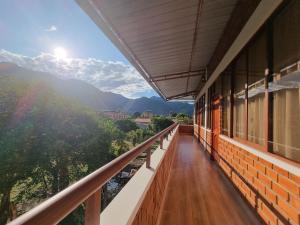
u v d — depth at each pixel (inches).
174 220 110.0
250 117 126.1
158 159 116.6
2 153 650.2
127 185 73.4
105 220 50.2
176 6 118.9
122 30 136.5
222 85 207.0
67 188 27.3
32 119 737.0
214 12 140.5
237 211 119.8
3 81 747.4
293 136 81.6
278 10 90.1
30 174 671.1
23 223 18.5
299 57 78.7
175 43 177.0
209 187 159.3
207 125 308.0
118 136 999.0
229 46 161.8
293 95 82.4
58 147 748.6
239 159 140.6
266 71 101.6
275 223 89.4
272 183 92.0
